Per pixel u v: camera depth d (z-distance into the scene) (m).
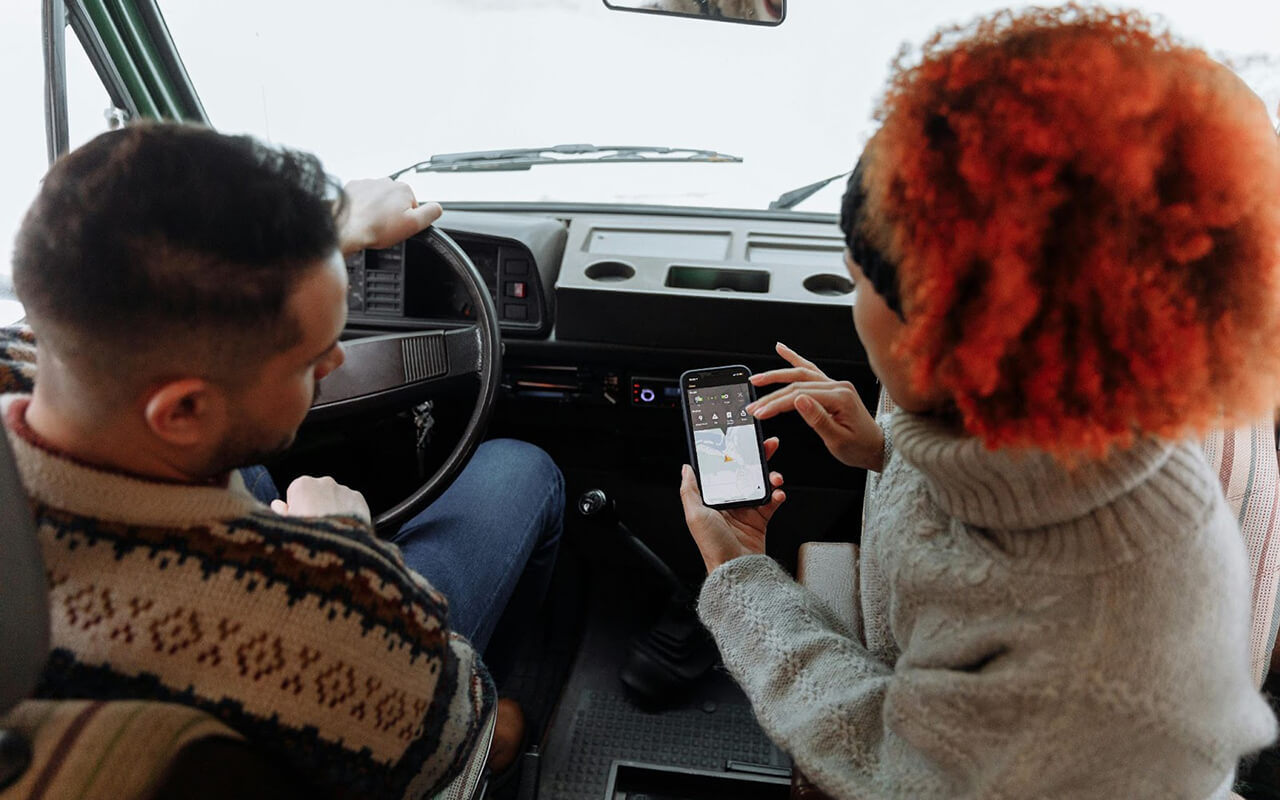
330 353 0.66
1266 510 1.01
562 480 1.65
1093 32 0.49
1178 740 0.53
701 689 1.86
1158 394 0.47
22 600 0.50
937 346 0.50
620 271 1.70
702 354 1.67
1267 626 1.05
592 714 1.82
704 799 1.52
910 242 0.50
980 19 0.52
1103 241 0.45
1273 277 0.46
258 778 0.57
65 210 0.51
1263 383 0.48
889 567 0.68
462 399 1.75
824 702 0.76
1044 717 0.54
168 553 0.57
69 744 0.49
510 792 1.62
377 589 0.65
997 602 0.57
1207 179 0.45
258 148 0.58
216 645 0.58
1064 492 0.52
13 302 1.24
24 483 0.54
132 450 0.57
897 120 0.51
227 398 0.57
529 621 1.65
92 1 1.44
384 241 1.24
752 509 1.11
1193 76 0.47
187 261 0.51
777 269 1.68
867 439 1.01
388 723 0.67
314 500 0.99
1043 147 0.45
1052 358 0.47
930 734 0.60
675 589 1.82
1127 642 0.52
